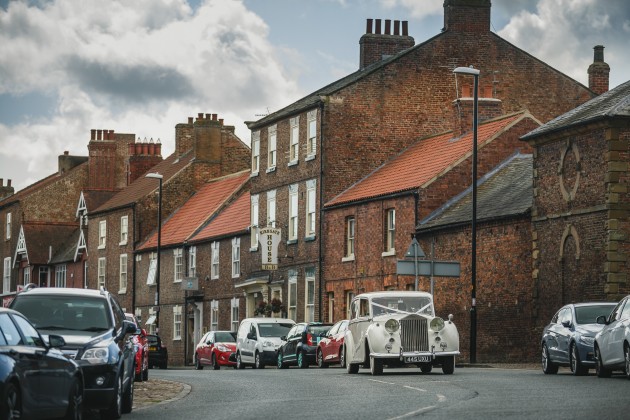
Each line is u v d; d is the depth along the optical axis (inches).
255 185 2768.2
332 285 2379.4
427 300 1380.4
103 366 796.0
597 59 2709.2
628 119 1568.7
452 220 1959.9
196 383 1285.7
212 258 2933.1
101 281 3590.1
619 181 1567.4
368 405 851.4
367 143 2452.0
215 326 2903.5
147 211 3371.1
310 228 2482.8
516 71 2484.0
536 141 1736.0
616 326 1082.1
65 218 4217.5
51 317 845.8
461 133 2257.6
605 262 1568.7
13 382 623.8
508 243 1786.4
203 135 3403.1
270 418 754.8
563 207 1670.8
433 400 875.4
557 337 1257.4
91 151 4079.7
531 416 702.5
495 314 1809.8
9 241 4276.6
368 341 1344.7
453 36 2481.5
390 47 2719.0
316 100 2445.9
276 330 2025.1
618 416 683.4
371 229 2236.7
